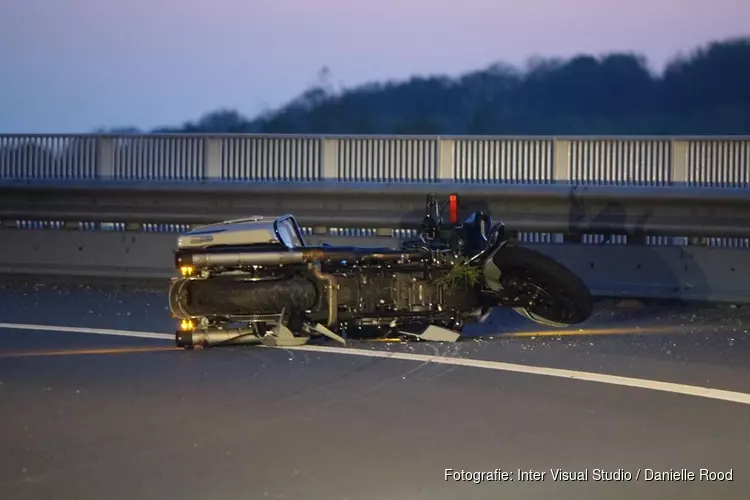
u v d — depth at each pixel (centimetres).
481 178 3931
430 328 2691
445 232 2852
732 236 3475
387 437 1819
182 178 4225
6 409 2044
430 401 2059
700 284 3491
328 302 2623
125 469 1664
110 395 2145
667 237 3606
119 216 4078
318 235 3906
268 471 1645
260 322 2641
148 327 3036
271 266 2620
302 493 1550
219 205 3997
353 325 2675
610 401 2047
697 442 1778
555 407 2006
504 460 1692
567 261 3638
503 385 2191
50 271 4150
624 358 2480
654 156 3803
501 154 3919
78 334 2922
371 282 2662
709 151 3775
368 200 3847
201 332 2642
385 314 2669
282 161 4119
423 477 1616
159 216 4044
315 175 4088
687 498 1532
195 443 1795
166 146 4238
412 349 2597
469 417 1941
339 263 2662
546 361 2442
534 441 1791
